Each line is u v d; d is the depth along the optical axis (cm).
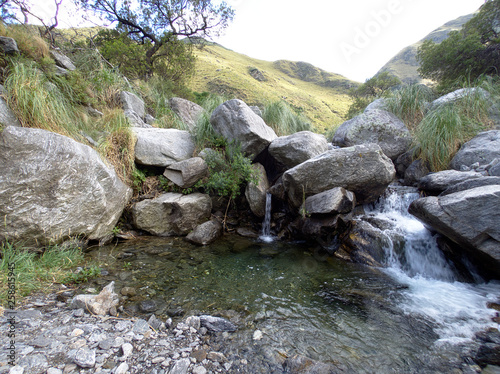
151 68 1139
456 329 251
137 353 194
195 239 475
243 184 596
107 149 487
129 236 476
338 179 470
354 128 682
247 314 266
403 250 401
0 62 451
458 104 650
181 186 525
